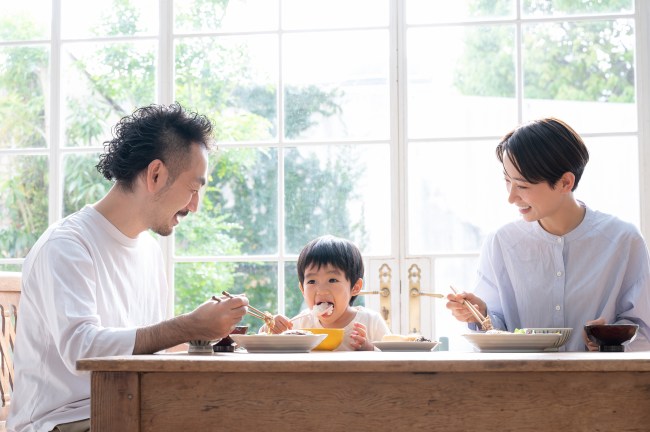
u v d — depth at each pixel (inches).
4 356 95.8
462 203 139.7
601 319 84.3
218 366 60.2
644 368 58.5
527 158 92.0
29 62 150.6
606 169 137.0
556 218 97.9
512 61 140.3
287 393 60.5
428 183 140.3
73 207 147.9
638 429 59.0
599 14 138.9
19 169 149.3
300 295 141.6
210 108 145.9
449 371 59.4
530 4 140.6
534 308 98.7
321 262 110.9
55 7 150.3
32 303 83.4
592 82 138.5
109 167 87.9
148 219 87.8
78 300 78.7
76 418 80.2
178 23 147.9
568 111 138.8
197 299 142.5
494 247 102.3
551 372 59.4
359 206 141.6
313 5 144.9
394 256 139.4
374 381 60.1
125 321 87.7
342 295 110.7
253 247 143.0
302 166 143.3
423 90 141.3
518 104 139.5
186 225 143.5
